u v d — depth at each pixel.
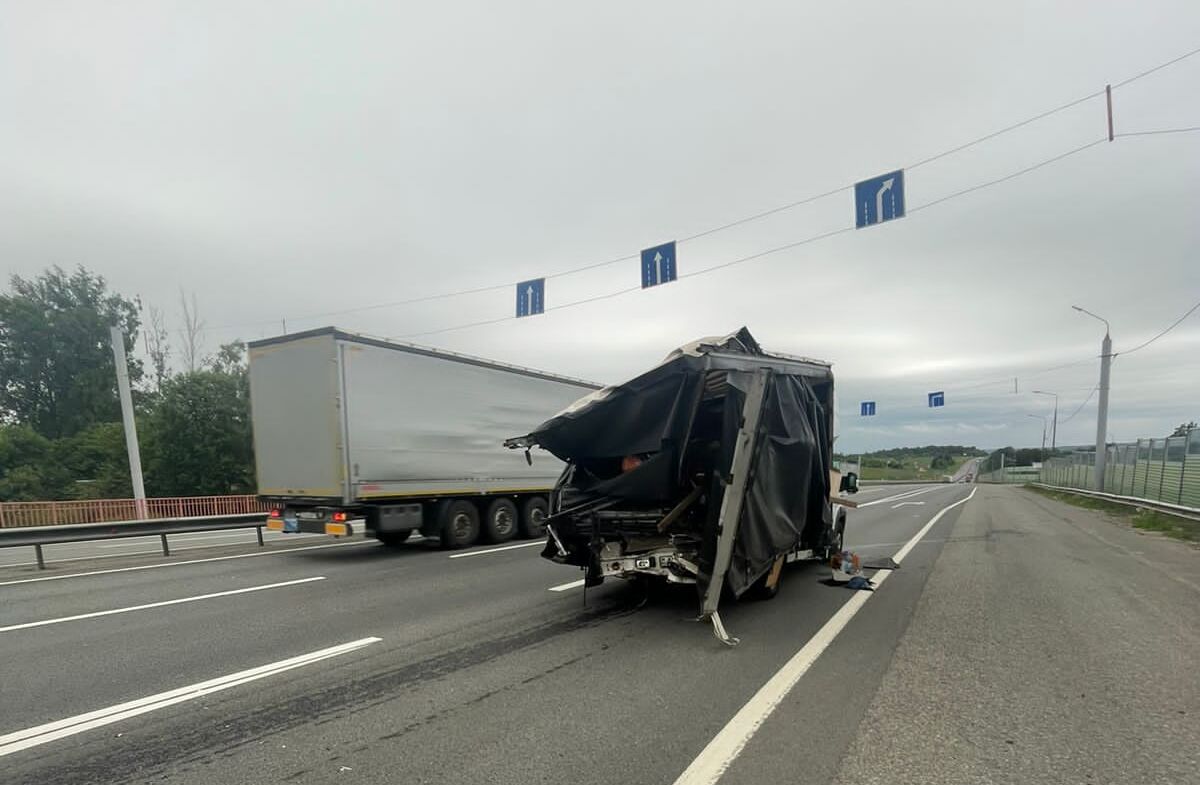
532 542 12.75
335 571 9.13
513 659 4.88
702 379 6.15
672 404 6.33
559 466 14.42
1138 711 3.76
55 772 3.16
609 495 6.56
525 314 14.77
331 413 10.12
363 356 10.48
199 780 3.07
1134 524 14.69
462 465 12.10
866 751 3.27
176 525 12.86
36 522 18.50
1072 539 11.95
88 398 40.88
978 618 5.95
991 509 20.55
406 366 11.19
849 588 7.39
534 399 14.06
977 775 3.01
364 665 4.78
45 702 4.09
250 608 6.69
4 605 7.00
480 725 3.67
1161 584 7.49
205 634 5.68
